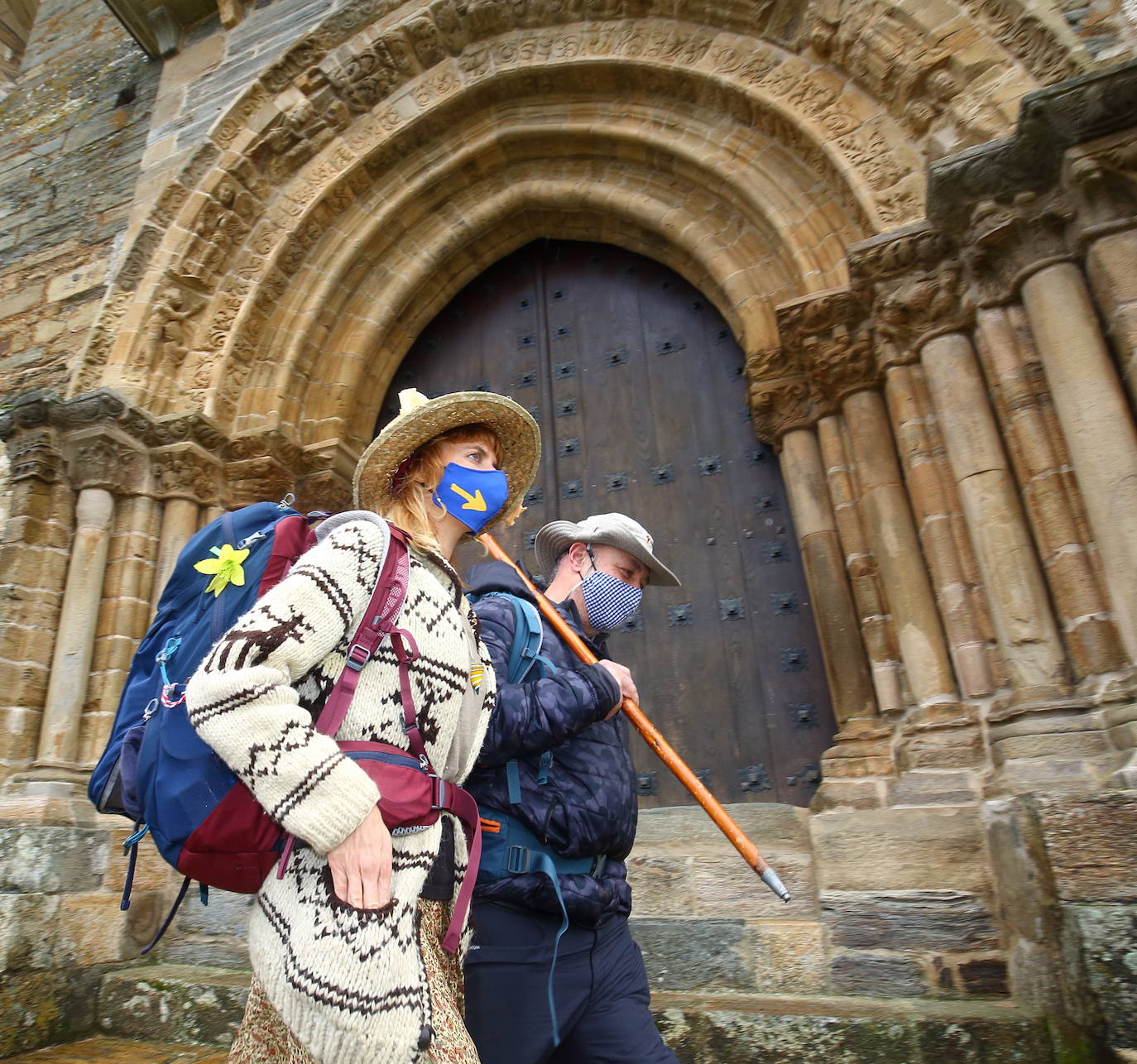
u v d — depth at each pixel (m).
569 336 6.02
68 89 7.64
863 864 3.22
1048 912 2.49
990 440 3.62
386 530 1.32
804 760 4.43
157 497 5.22
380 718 1.23
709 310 5.67
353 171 5.93
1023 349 3.60
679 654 4.86
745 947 3.22
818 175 4.84
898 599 3.84
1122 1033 2.05
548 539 2.32
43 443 5.04
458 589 1.45
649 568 2.20
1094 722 2.96
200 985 3.51
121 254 6.13
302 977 1.05
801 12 4.96
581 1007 1.59
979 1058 2.46
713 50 5.30
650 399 5.58
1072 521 3.28
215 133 5.94
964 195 3.66
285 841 1.15
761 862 1.81
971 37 4.14
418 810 1.19
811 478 4.59
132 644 4.85
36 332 6.22
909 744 3.51
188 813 1.15
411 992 1.07
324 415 5.83
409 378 6.38
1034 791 2.69
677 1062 1.64
